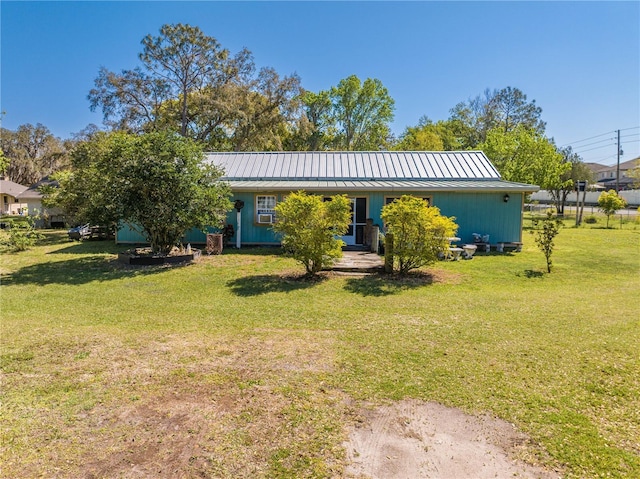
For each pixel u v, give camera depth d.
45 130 51.66
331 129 42.06
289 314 6.64
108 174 11.06
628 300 7.38
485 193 14.35
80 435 3.09
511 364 4.41
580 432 3.13
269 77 30.09
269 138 30.92
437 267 11.05
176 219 11.35
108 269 10.92
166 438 3.06
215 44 28.59
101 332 5.64
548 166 27.28
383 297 7.81
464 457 2.85
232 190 14.59
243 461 2.79
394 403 3.60
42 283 9.33
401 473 2.68
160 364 4.45
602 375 4.11
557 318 6.14
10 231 15.39
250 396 3.72
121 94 27.61
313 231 9.47
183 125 28.95
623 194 41.03
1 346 5.01
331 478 2.63
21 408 3.49
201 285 9.02
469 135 42.31
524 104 40.62
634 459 2.79
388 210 9.91
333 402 3.61
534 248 14.58
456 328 5.71
